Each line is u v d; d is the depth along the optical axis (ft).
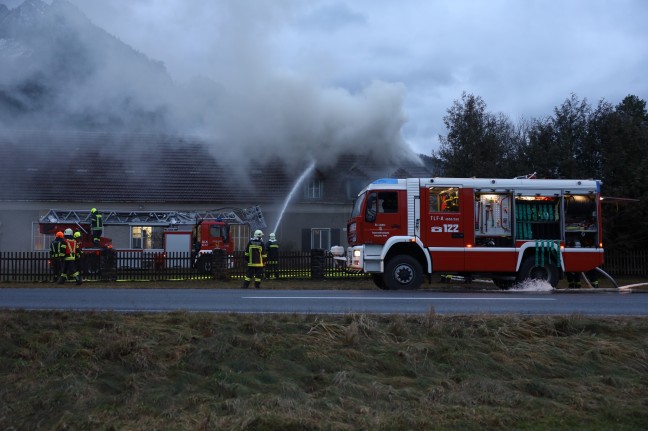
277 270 66.44
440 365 20.53
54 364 19.57
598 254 50.16
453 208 49.29
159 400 17.15
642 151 72.23
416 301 36.78
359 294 42.78
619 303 37.47
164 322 24.49
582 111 77.82
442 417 16.46
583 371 20.68
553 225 50.11
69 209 95.04
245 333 22.97
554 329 24.47
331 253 66.74
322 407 16.79
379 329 23.43
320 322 23.76
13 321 23.66
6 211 93.86
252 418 15.38
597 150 75.36
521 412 17.02
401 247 49.57
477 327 24.06
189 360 20.10
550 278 49.83
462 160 76.84
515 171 76.69
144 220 86.69
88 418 15.76
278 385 18.24
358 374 19.24
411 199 49.06
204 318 24.63
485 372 20.22
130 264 68.03
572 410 17.42
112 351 20.22
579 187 50.24
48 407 16.57
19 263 65.87
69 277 64.80
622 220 69.77
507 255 49.19
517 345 22.29
